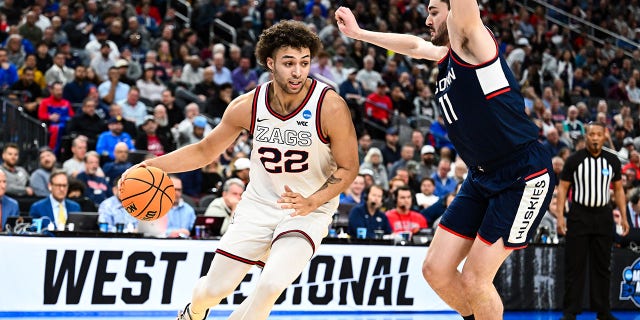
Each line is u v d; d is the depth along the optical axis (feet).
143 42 45.85
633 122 47.14
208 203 30.71
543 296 26.76
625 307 27.81
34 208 25.70
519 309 26.37
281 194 13.25
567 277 23.95
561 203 24.13
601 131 23.39
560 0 63.72
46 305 22.33
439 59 14.39
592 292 24.23
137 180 13.88
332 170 14.07
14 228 23.66
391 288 25.43
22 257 22.20
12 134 34.83
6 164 29.86
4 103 34.91
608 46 58.75
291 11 54.03
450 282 13.93
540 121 44.19
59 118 36.32
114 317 22.24
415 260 25.88
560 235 30.58
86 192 30.01
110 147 34.35
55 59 39.68
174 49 46.42
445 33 13.55
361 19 55.47
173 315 22.90
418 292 25.81
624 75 57.57
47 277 22.36
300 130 13.30
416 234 27.30
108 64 41.63
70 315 22.34
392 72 49.32
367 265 25.14
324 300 24.56
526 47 55.06
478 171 13.80
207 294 13.85
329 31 50.98
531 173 13.25
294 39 12.85
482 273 13.38
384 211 31.19
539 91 52.06
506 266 26.21
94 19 46.39
